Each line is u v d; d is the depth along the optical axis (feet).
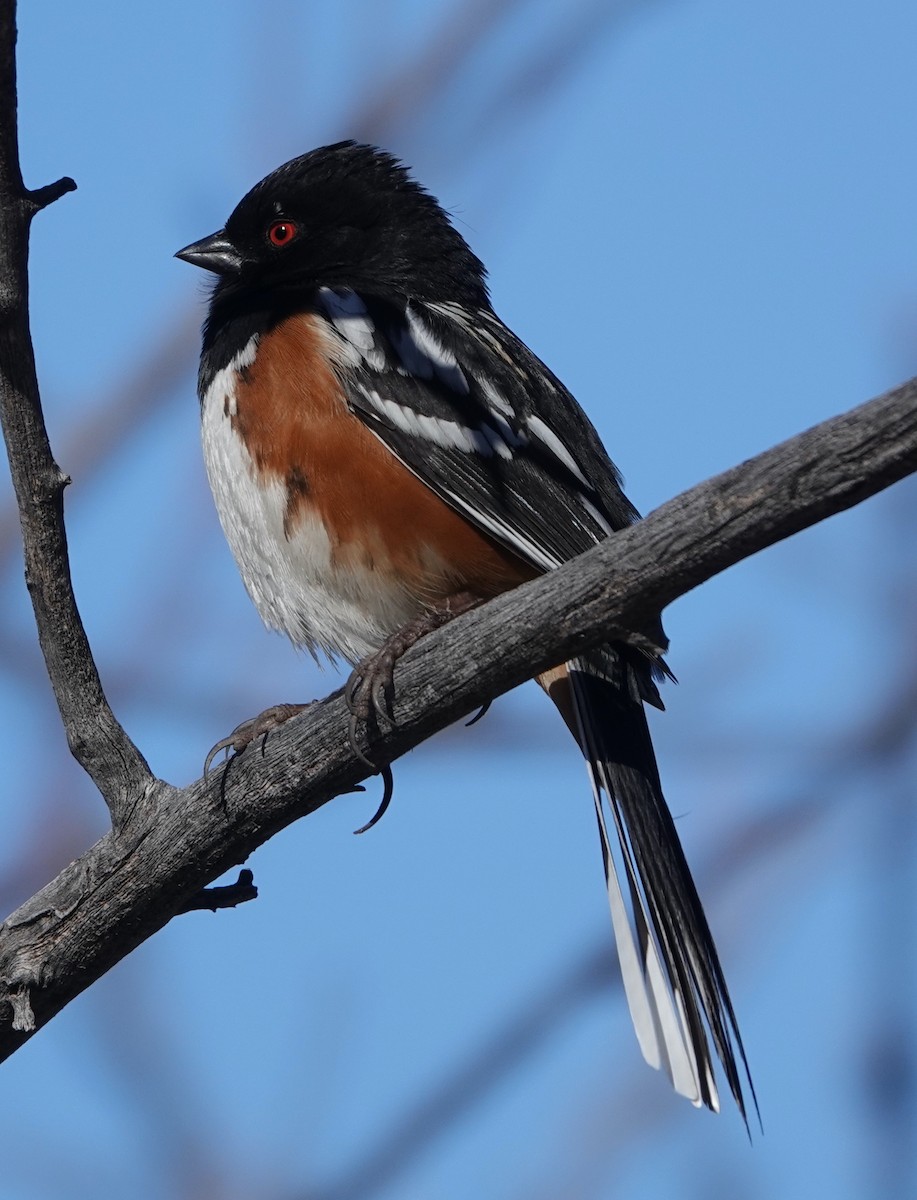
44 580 20.47
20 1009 20.95
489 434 26.68
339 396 26.02
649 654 24.31
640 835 24.07
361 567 26.09
